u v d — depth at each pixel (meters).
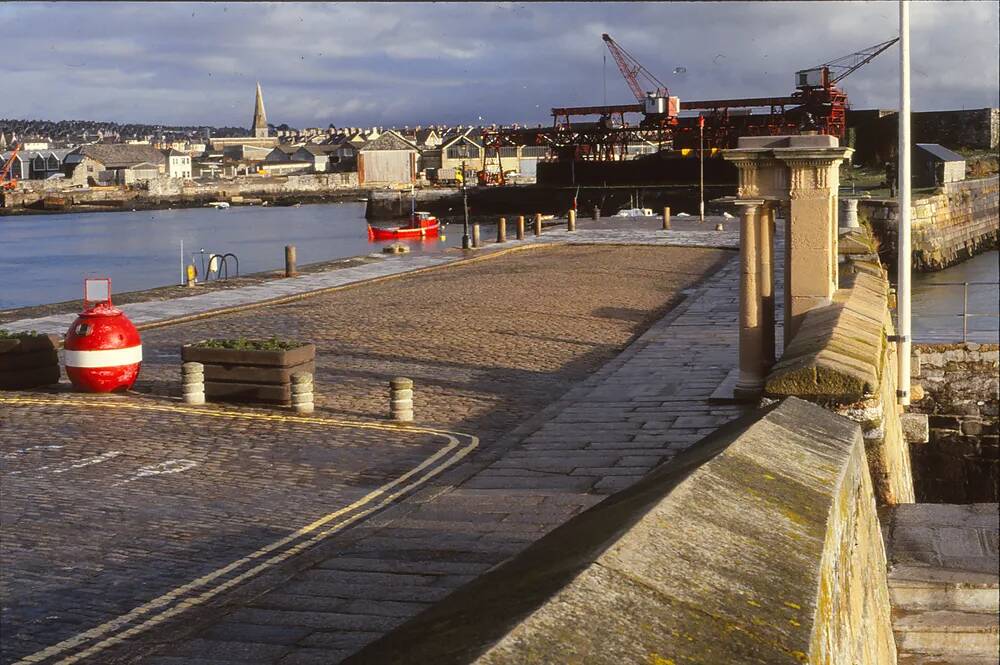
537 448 15.33
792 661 2.55
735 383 19.11
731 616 2.69
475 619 2.46
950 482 27.52
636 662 2.32
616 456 14.58
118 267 84.50
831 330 11.27
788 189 15.54
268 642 8.19
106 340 19.67
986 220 98.94
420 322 29.75
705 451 4.86
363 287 40.16
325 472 14.27
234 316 32.09
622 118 141.62
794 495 4.12
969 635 8.16
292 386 18.23
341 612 8.86
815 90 121.88
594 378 21.06
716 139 128.50
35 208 196.75
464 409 18.48
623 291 37.19
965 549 8.72
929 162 94.31
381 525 11.61
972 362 27.25
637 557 2.87
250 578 10.02
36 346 20.39
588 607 2.48
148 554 10.80
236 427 17.05
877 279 19.97
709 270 44.38
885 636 6.67
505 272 44.50
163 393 19.88
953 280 77.25
